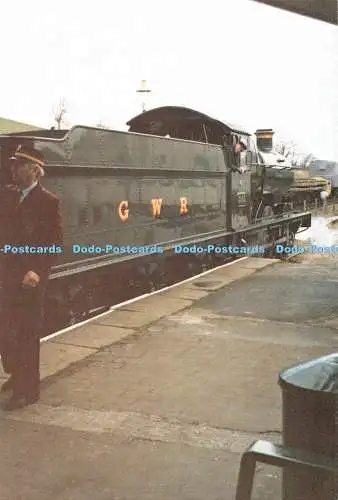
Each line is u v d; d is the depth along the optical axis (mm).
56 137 7934
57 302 6930
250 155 14289
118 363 5414
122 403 4457
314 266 11773
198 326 6797
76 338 6223
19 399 4355
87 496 3178
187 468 3471
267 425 4059
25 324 4387
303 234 21641
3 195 4477
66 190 7027
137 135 8734
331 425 2213
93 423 4090
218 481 3320
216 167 12047
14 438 3863
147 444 3777
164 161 9656
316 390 2232
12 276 4406
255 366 5348
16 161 4457
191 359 5547
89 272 7539
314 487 2221
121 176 8312
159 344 6047
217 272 10789
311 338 6316
